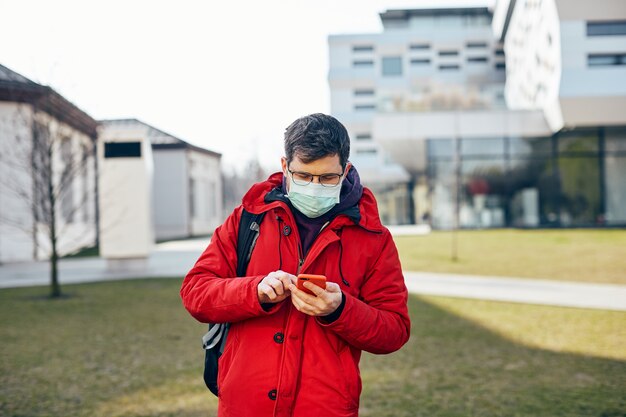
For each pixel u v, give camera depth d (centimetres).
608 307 966
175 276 1473
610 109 3069
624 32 3028
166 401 488
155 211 3678
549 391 514
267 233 219
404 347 691
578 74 3052
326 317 197
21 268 1792
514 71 4091
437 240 2375
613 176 3272
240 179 6203
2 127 1912
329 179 209
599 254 1747
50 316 905
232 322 219
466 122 3284
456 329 793
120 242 1614
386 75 5512
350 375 211
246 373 208
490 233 2736
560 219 3275
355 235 218
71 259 2136
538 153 3297
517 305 993
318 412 204
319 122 207
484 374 572
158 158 3684
